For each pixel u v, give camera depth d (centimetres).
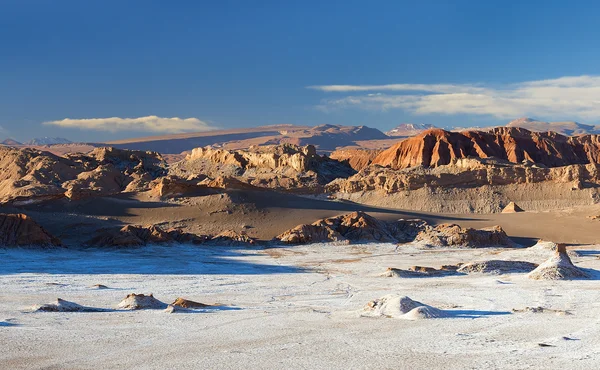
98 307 4906
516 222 14475
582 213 14912
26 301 5325
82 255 10069
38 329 3766
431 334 3550
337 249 11575
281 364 2861
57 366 2847
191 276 7912
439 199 17125
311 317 4284
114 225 12794
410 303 4422
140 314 4447
